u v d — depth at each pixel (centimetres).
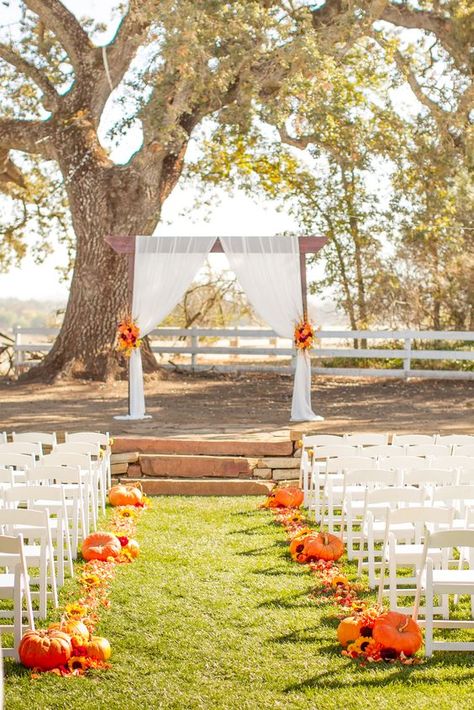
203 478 1155
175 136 1783
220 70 1639
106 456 1070
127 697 507
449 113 1866
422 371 1967
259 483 1127
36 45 2028
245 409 1547
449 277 2214
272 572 760
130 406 1427
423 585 638
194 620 638
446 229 2169
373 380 1998
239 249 1445
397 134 2091
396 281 2214
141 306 1455
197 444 1172
